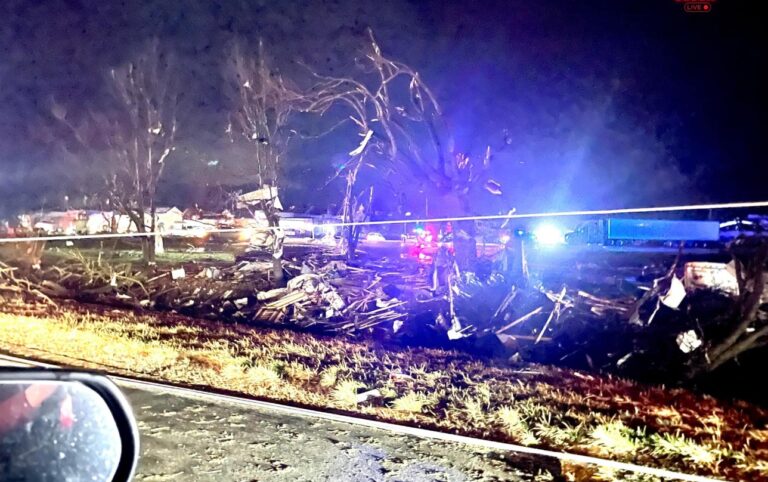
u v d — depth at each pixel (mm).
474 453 4691
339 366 7086
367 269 13242
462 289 9742
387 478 4215
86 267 14391
